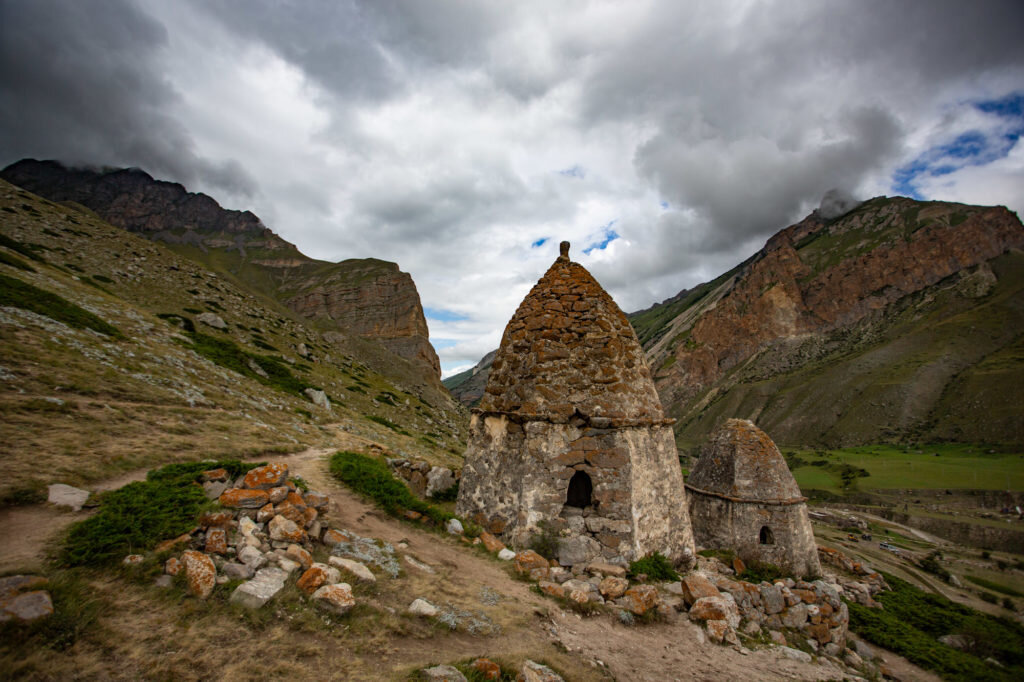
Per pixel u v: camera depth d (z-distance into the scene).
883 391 163.38
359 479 12.94
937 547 58.94
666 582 10.31
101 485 9.59
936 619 18.97
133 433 13.83
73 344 21.66
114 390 17.98
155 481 8.52
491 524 11.80
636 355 12.73
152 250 84.75
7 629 4.27
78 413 13.83
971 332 175.75
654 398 12.65
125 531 6.42
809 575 17.69
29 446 10.23
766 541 18.12
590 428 11.45
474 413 13.30
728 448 19.39
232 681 4.54
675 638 8.32
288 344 72.12
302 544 7.48
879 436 147.50
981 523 71.75
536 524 10.88
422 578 8.23
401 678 5.13
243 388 32.28
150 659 4.53
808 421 173.25
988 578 44.56
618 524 10.72
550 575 9.71
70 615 4.73
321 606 6.09
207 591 5.65
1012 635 18.14
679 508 12.35
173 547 6.35
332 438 26.42
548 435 11.41
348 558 7.82
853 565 22.81
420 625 6.60
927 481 97.56
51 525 6.79
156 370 24.59
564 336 12.39
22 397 13.56
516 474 11.69
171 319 51.88
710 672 7.39
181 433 15.66
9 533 6.38
